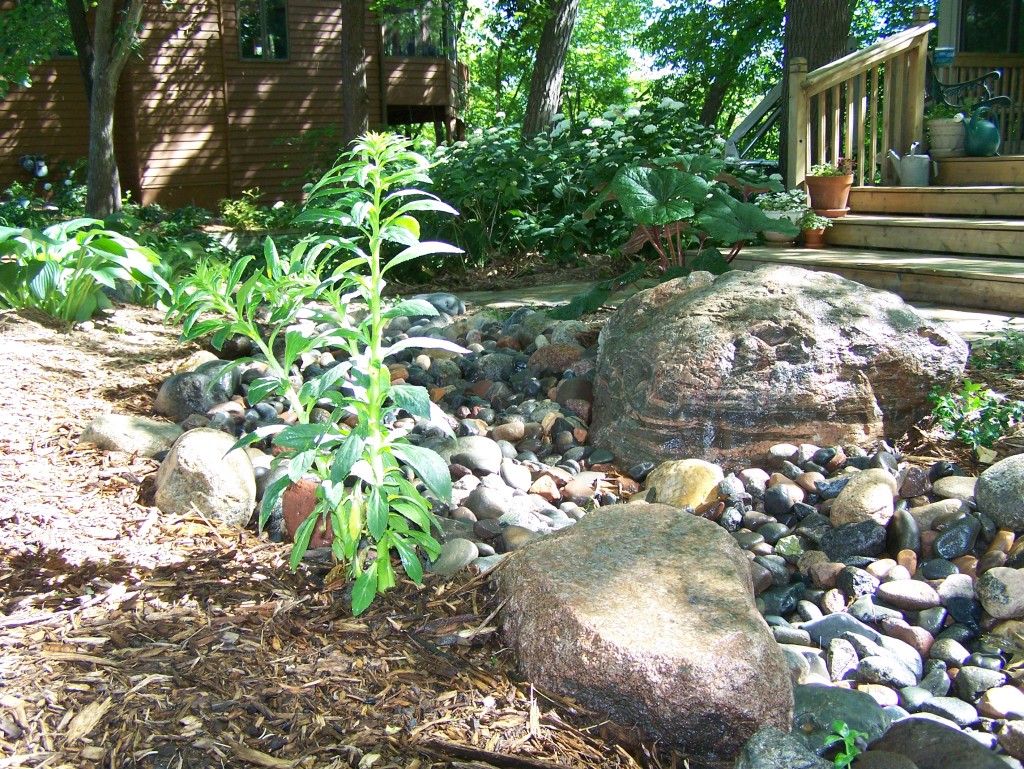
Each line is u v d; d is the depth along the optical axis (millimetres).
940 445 3777
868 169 8438
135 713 2018
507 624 2400
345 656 2311
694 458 3752
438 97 19938
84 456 3703
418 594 2646
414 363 5223
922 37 7902
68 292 5871
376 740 1990
